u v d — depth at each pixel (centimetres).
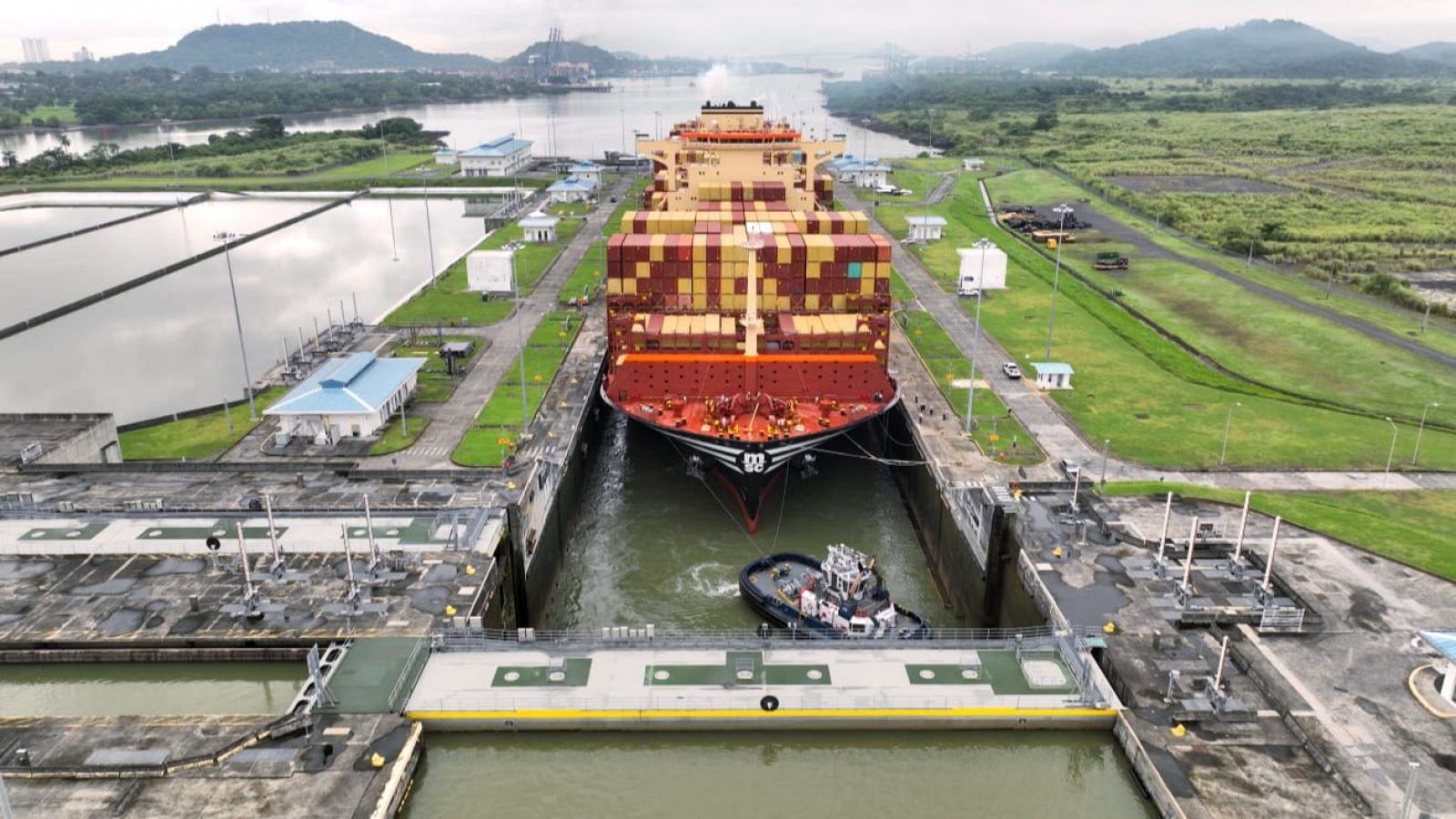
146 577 5178
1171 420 8056
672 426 7031
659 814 3950
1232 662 4519
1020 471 6975
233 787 3662
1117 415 8181
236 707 4500
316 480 6475
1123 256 14238
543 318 10988
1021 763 4238
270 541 5553
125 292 14138
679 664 4578
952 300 12119
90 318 12756
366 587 5059
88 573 5212
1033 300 12094
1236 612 4856
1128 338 10456
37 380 10212
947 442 7550
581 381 8869
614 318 8181
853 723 4281
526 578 5738
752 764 4259
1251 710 4166
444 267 15562
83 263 16138
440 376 9000
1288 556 5528
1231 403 8475
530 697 4278
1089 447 7469
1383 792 3675
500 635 4956
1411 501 6494
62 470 6581
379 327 10638
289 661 4619
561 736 4269
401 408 7831
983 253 12256
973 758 4266
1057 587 5134
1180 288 12531
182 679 4641
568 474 6962
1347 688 4306
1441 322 10888
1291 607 4850
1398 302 11769
